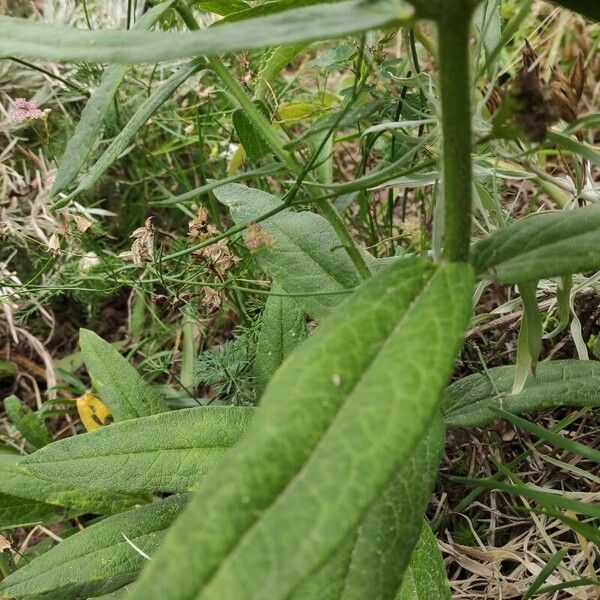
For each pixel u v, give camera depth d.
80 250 0.54
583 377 0.32
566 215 0.23
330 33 0.17
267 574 0.15
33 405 0.53
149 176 0.56
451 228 0.21
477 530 0.38
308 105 0.48
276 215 0.37
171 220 0.58
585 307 0.39
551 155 0.57
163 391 0.47
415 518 0.24
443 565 0.27
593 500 0.35
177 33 0.19
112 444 0.30
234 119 0.37
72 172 0.28
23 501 0.36
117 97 0.53
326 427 0.17
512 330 0.40
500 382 0.33
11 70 0.60
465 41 0.19
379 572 0.23
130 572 0.32
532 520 0.37
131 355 0.49
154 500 0.36
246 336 0.42
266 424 0.17
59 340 0.56
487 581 0.36
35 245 0.53
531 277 0.22
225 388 0.43
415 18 0.18
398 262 0.21
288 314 0.38
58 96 0.59
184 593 0.14
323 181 0.41
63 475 0.29
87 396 0.45
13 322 0.51
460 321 0.19
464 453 0.39
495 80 0.31
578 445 0.30
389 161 0.41
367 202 0.46
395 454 0.16
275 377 0.18
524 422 0.31
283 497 0.16
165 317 0.55
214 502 0.16
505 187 0.52
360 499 0.16
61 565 0.30
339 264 0.35
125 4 0.60
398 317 0.19
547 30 0.62
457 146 0.21
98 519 0.41
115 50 0.19
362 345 0.19
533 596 0.34
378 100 0.30
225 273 0.40
